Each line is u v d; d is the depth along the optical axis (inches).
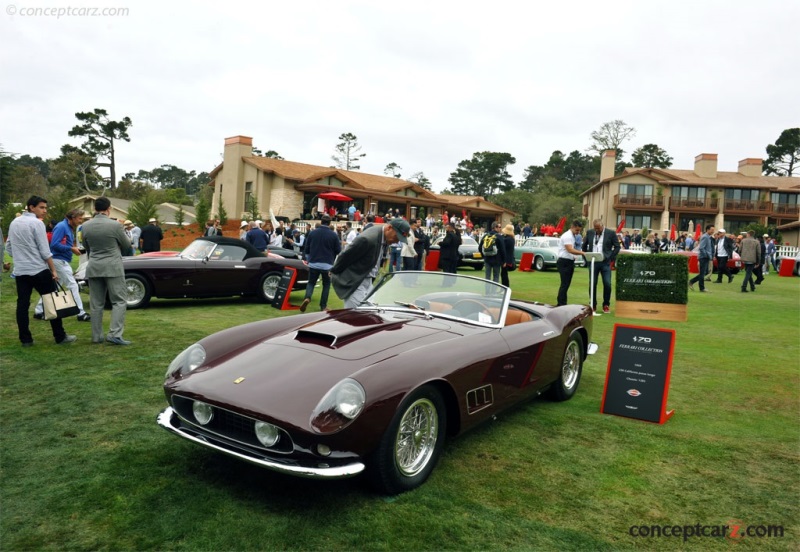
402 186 1528.1
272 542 102.0
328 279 359.9
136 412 166.4
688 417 182.2
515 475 134.4
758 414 186.7
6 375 199.0
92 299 249.6
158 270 355.3
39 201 240.5
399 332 145.8
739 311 431.2
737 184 1791.3
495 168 3951.8
